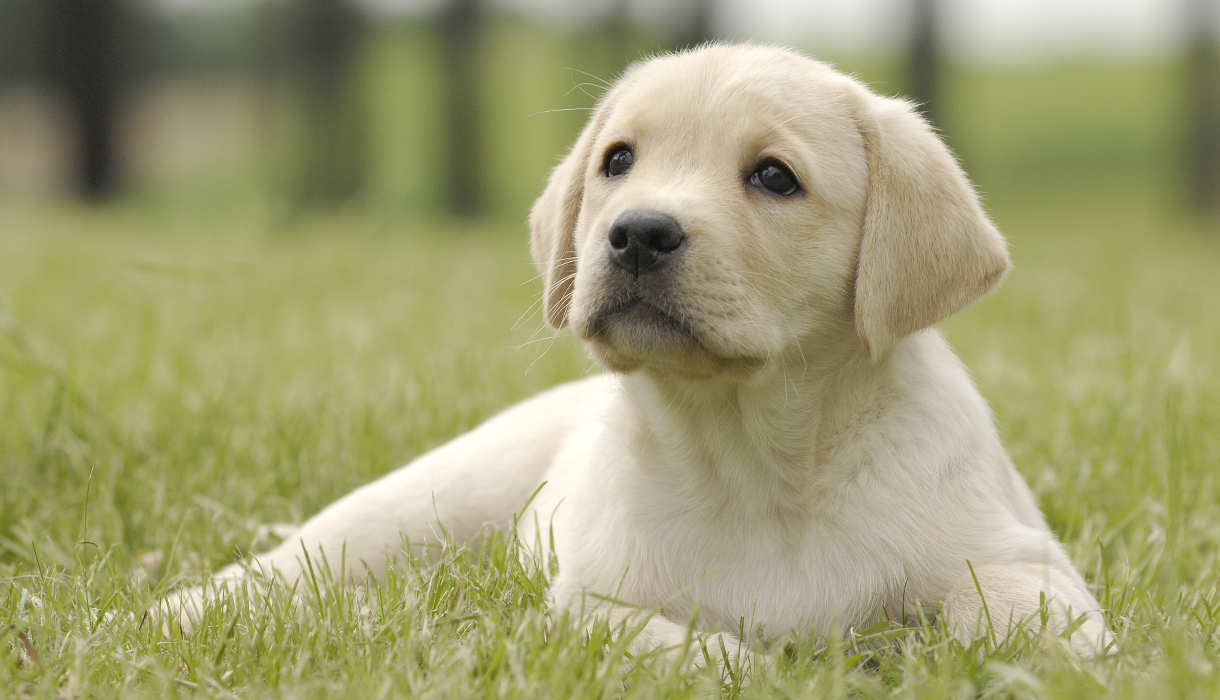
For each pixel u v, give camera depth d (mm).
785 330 4066
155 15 43562
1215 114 31047
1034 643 3559
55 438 6402
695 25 29953
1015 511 4441
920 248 4141
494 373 8289
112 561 4844
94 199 33625
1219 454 6320
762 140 4098
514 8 35625
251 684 3492
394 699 3309
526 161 36406
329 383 7922
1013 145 37750
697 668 3555
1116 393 7273
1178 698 3098
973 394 4492
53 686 3512
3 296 11570
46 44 34312
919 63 28500
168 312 11195
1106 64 42500
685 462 4168
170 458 6348
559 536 4562
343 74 32344
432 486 5293
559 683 3328
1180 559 4953
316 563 4977
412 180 33531
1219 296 13367
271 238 18391
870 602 3955
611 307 3914
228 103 45281
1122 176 35375
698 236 3852
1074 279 14867
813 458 4074
